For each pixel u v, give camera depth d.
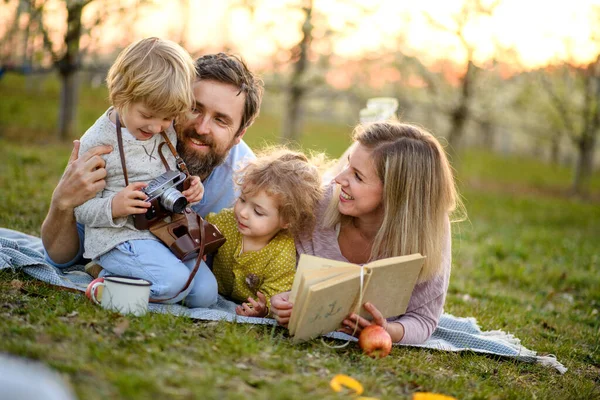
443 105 14.75
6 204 5.70
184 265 3.42
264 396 2.38
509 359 3.62
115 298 3.07
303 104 13.95
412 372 3.06
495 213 12.31
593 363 3.96
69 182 3.31
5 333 2.57
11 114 16.25
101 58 10.02
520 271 6.54
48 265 3.44
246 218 3.46
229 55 3.67
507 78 15.02
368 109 5.54
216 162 3.71
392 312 3.34
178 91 3.19
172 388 2.32
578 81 16.61
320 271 3.07
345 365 2.96
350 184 3.39
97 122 3.43
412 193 3.36
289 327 3.11
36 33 8.03
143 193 3.27
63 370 2.28
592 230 11.70
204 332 3.01
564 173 25.14
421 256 3.25
